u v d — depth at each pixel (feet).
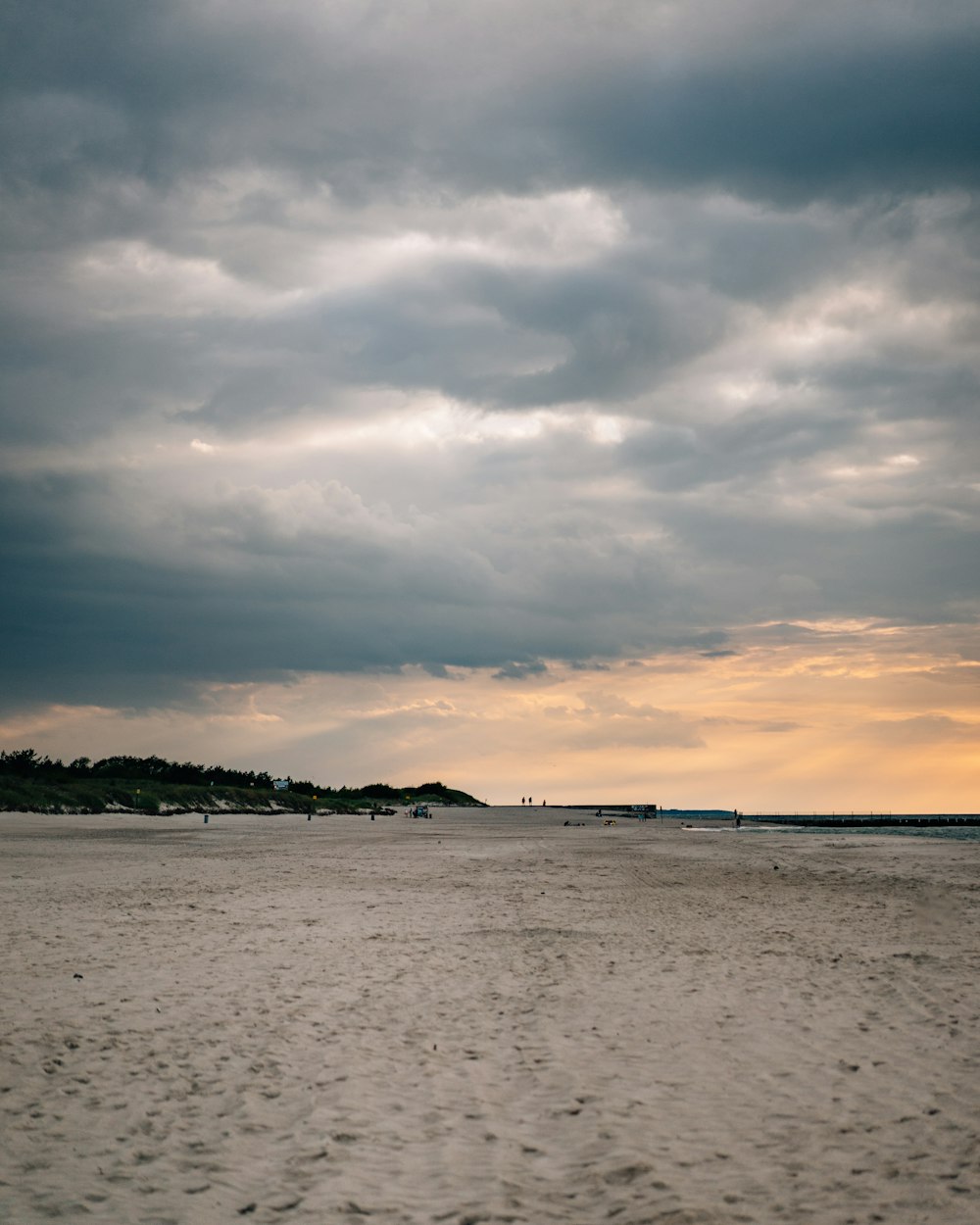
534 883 104.53
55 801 290.35
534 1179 24.58
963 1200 23.16
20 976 47.62
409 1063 34.32
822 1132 27.71
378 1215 22.44
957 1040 37.37
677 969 51.85
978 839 232.12
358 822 349.20
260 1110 29.43
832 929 67.92
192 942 59.11
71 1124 27.99
